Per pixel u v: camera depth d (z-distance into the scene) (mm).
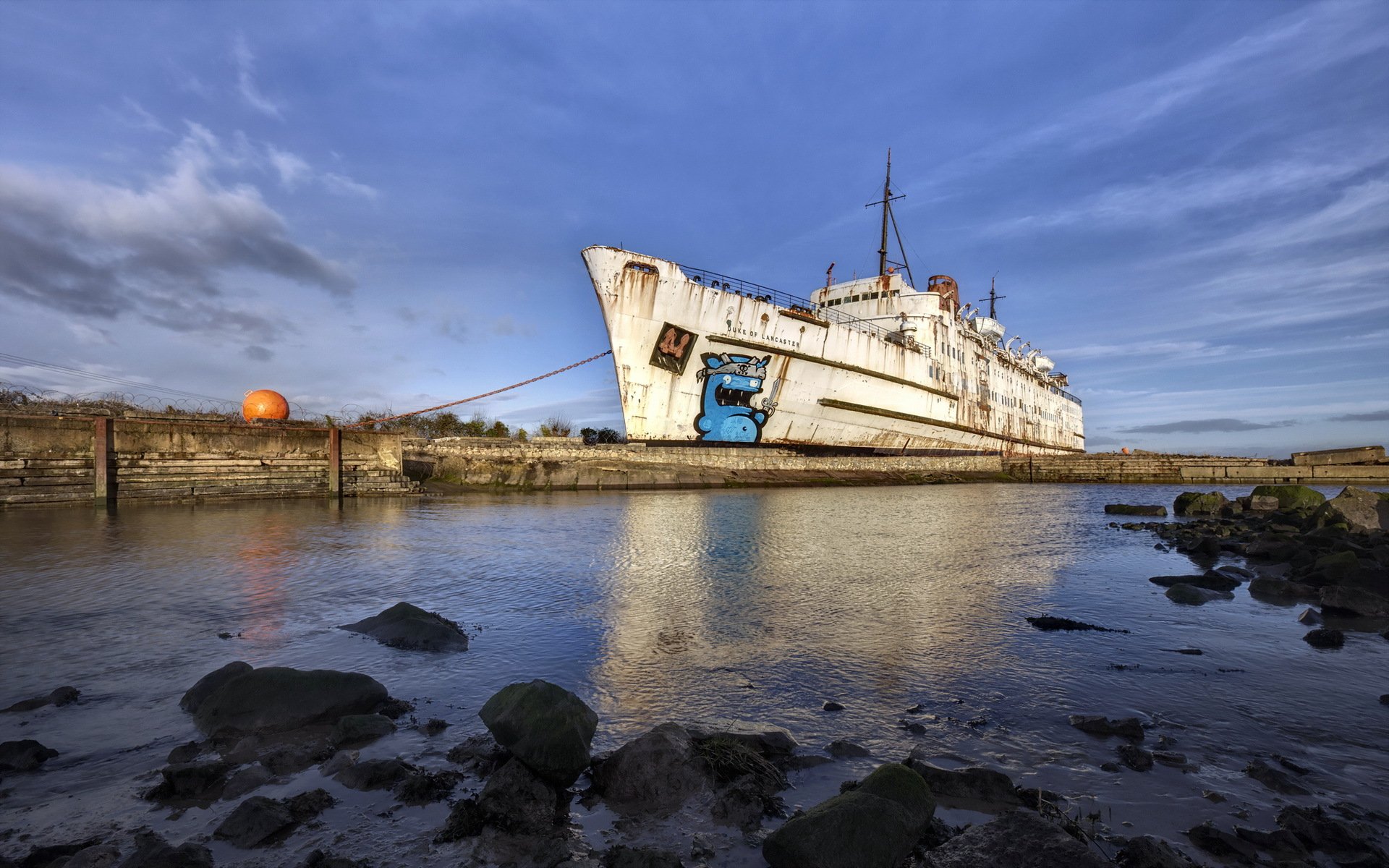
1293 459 55031
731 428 38969
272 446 27281
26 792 3732
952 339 51156
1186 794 3789
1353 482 51531
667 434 37406
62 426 22219
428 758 4164
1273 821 3500
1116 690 5551
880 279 49875
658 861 2971
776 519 20672
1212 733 4695
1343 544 12680
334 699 4809
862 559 12625
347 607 8242
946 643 6910
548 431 54219
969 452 55656
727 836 3336
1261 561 12828
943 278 52875
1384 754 4383
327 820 3426
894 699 5324
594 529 17422
